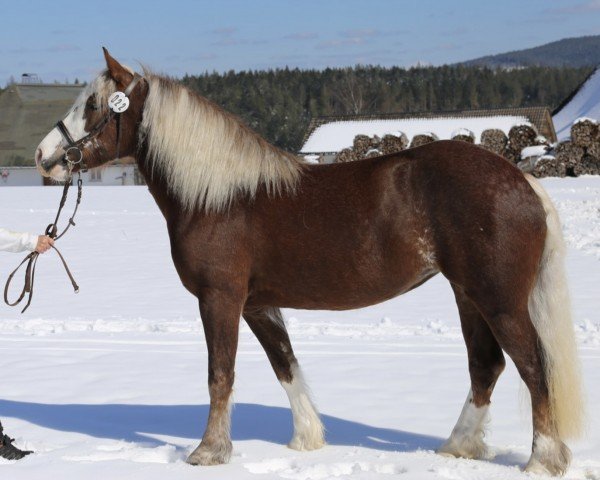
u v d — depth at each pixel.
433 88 110.31
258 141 4.90
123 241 15.68
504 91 117.31
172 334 8.43
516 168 4.56
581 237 14.12
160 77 5.11
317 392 6.25
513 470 4.46
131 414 5.85
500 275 4.34
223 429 4.76
